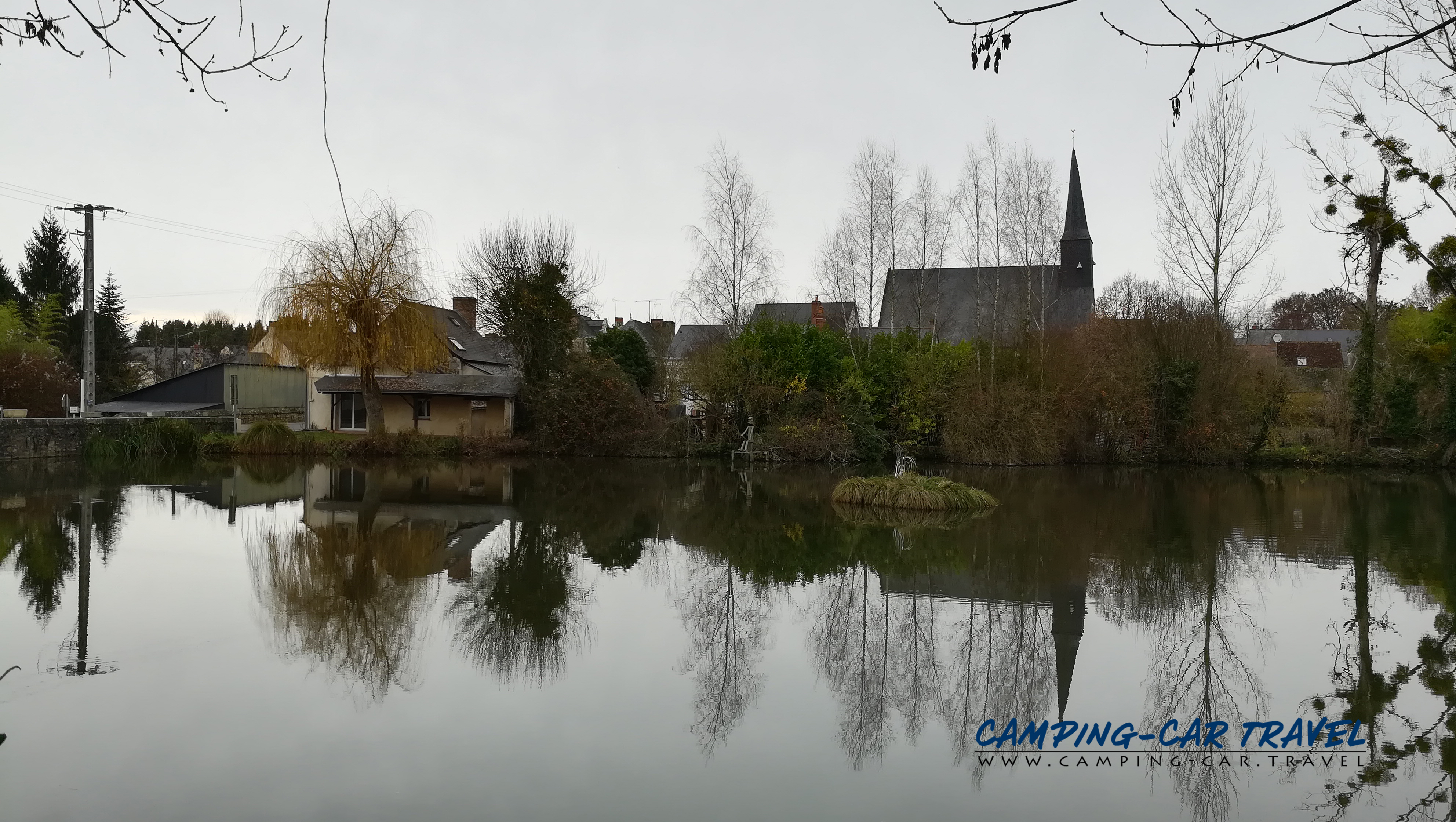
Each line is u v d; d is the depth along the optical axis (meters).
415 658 7.99
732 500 20.06
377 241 29.45
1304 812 5.32
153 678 7.32
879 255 32.84
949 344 31.80
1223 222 30.09
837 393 30.36
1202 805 5.39
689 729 6.48
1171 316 30.41
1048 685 7.61
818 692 7.38
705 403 32.00
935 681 7.68
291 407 38.75
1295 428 32.38
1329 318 70.56
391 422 35.41
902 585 11.49
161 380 58.81
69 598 9.91
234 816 4.98
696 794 5.39
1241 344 33.75
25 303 48.88
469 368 39.28
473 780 5.51
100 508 17.02
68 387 35.75
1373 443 29.69
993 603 10.53
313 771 5.59
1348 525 16.66
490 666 7.86
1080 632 9.31
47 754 5.78
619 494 20.98
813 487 22.95
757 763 5.89
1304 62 3.85
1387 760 6.09
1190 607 10.35
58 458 26.69
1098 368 29.81
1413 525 16.75
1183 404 29.77
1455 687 7.56
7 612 9.26
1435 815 5.27
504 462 29.83
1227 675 7.88
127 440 28.27
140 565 11.76
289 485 21.81
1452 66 7.82
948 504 18.31
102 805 5.09
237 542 13.56
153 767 5.61
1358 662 8.30
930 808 5.28
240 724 6.36
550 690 7.26
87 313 28.97
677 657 8.27
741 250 33.81
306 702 6.84
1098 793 5.56
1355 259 10.96
